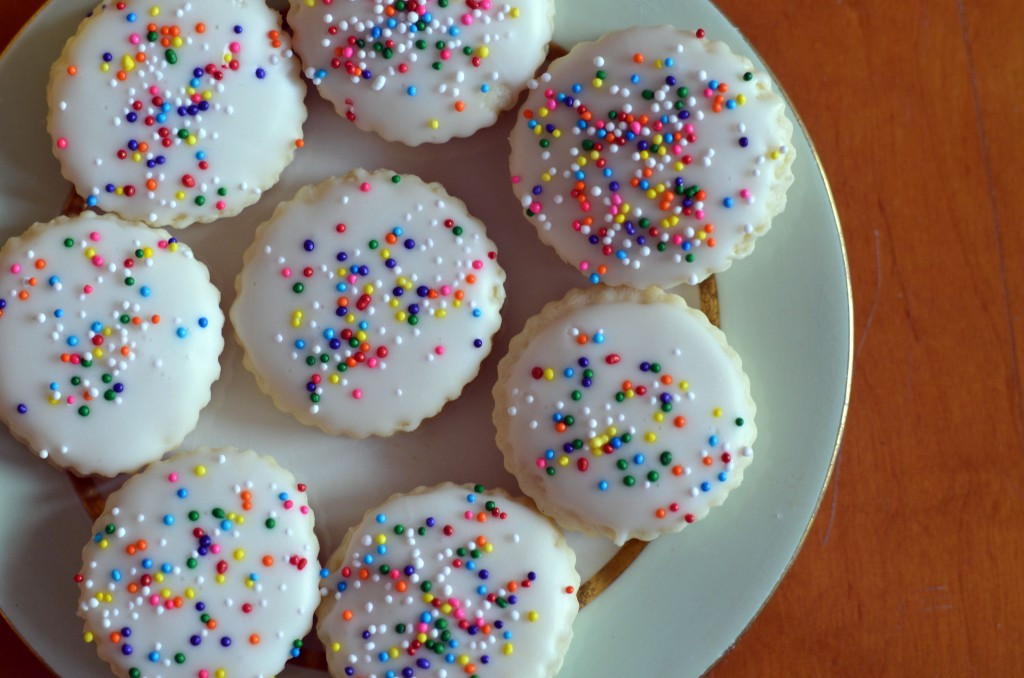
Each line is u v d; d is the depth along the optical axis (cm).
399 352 32
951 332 34
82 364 31
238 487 32
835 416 32
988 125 35
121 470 32
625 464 31
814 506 32
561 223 32
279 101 32
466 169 33
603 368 31
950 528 34
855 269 34
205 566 31
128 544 31
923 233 34
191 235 33
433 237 32
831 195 32
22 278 31
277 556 31
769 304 32
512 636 31
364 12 32
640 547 32
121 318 31
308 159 33
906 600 34
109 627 31
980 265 34
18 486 32
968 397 34
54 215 32
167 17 32
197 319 32
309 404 32
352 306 32
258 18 32
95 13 32
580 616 32
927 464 34
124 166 32
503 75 32
